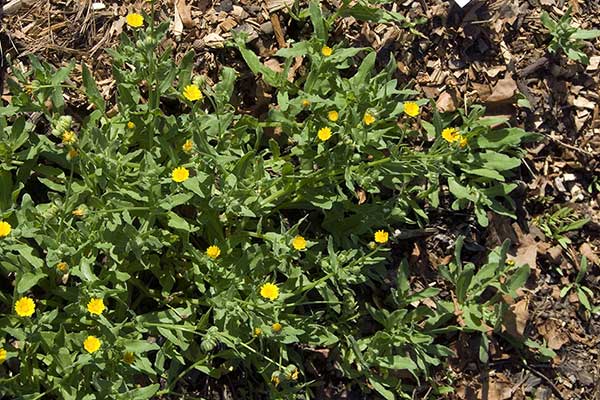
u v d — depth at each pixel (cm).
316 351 147
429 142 156
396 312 144
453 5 160
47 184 141
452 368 151
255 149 145
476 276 148
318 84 150
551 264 157
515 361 153
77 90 150
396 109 147
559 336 154
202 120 145
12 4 152
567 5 166
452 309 148
